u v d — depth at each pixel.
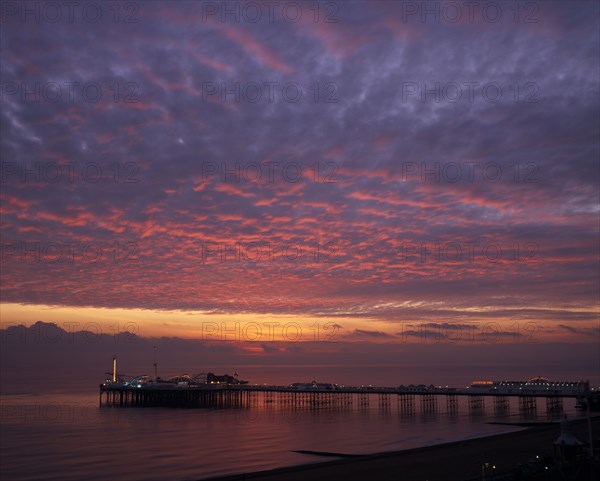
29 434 112.19
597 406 134.12
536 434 89.81
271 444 96.06
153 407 174.88
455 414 144.50
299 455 85.25
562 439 54.41
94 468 77.19
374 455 75.56
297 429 115.88
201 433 111.38
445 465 66.31
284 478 61.91
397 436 103.25
